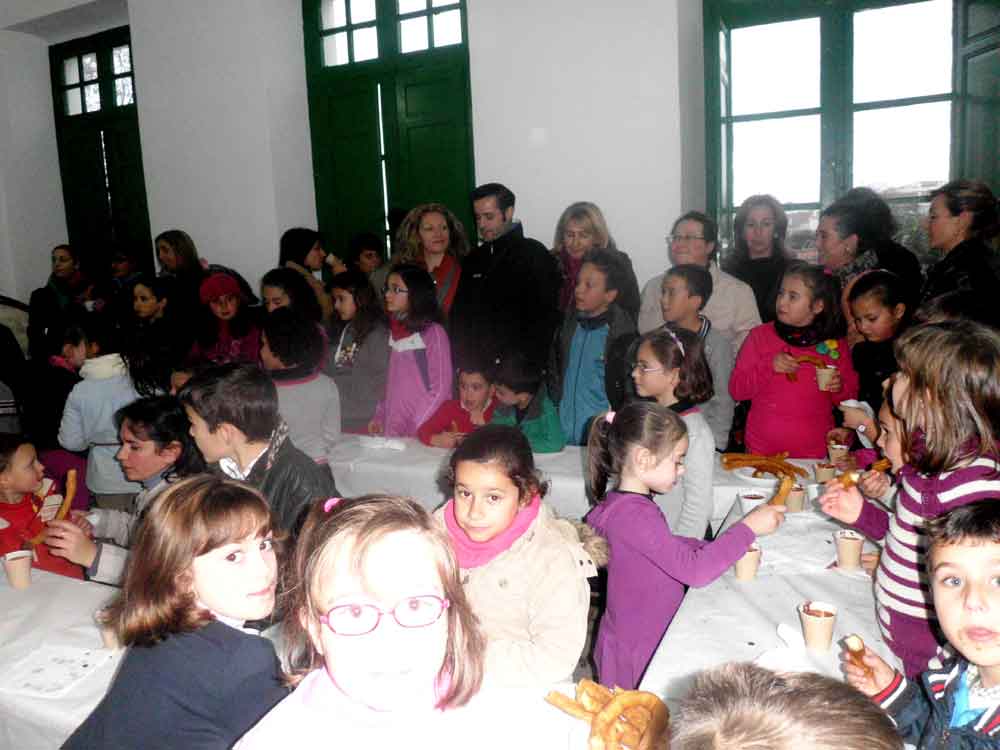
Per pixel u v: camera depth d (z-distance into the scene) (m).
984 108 3.70
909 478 1.31
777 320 2.59
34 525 2.10
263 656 1.09
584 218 3.53
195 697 1.04
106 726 1.06
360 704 0.81
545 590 1.35
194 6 5.05
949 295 1.99
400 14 4.80
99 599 1.69
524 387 2.75
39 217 6.32
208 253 5.36
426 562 0.82
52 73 6.25
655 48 3.91
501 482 1.34
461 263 3.74
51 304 5.23
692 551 1.56
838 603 1.51
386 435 3.18
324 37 5.10
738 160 4.49
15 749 1.31
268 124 4.96
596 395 2.93
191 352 3.82
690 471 1.95
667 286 2.72
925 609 1.27
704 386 2.04
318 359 2.67
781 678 0.65
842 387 2.52
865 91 4.14
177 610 1.09
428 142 4.82
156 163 5.43
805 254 4.41
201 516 1.09
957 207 2.75
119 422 2.21
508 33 4.24
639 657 1.65
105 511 2.21
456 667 0.87
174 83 5.25
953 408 1.21
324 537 0.84
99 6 5.51
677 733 0.64
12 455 2.02
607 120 4.08
